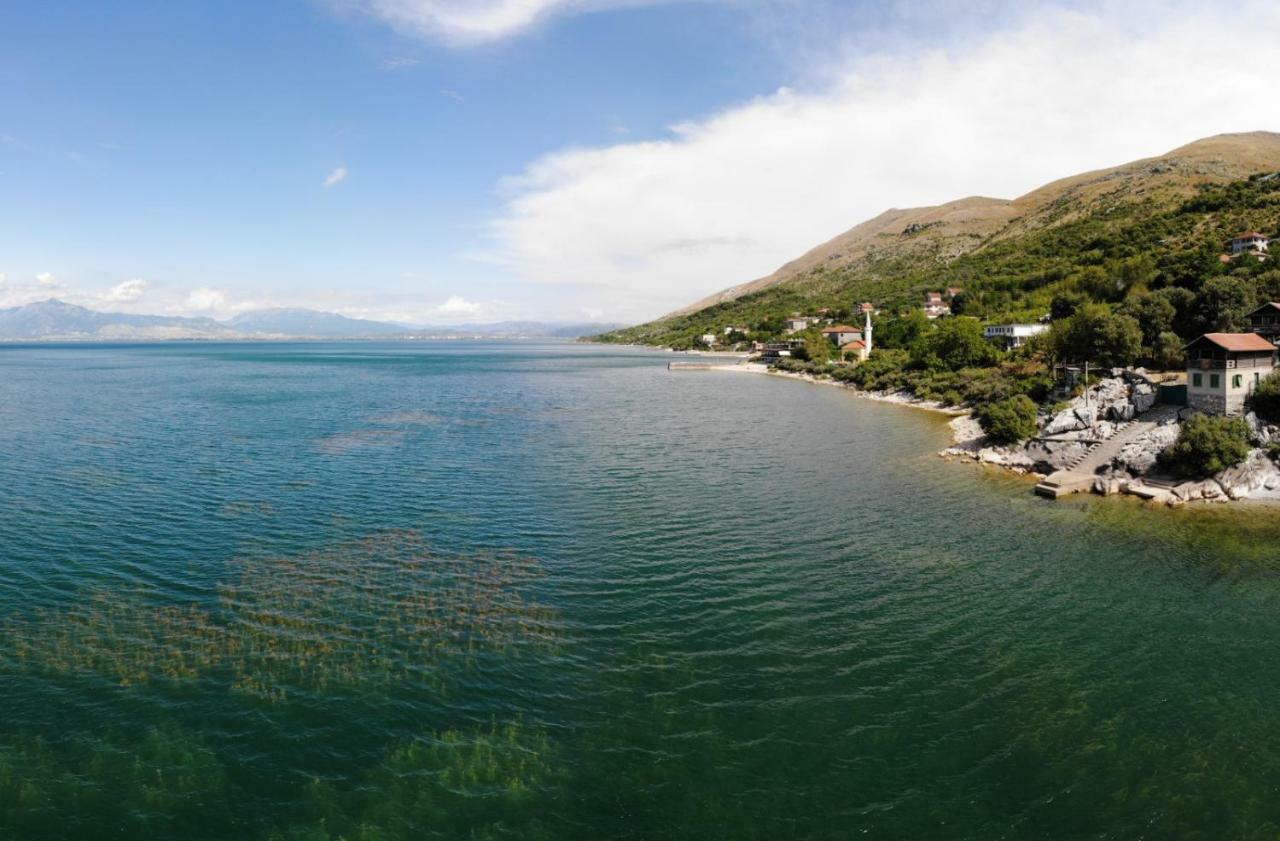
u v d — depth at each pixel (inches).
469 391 6387.8
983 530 2058.3
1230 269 5049.2
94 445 3292.3
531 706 1154.0
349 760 1019.9
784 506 2308.1
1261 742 1064.8
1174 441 2568.9
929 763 1024.2
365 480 2640.3
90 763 999.6
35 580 1612.9
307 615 1448.1
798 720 1123.3
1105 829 902.4
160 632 1364.4
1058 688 1214.3
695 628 1428.4
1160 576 1697.8
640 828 906.1
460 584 1624.0
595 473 2787.9
